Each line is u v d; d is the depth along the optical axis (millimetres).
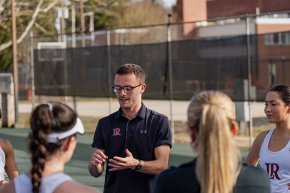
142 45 15641
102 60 16625
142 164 4578
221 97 2916
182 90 16484
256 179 2969
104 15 40156
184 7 31453
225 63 15648
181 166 2982
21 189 2904
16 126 19672
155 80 15422
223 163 2803
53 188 2820
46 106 2893
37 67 19203
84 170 11008
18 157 12688
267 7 18312
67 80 17891
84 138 15891
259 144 5043
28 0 29359
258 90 14719
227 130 2840
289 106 4871
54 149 2859
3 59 29859
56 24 29734
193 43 16375
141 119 4789
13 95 20000
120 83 4781
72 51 17625
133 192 4684
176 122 18812
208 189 2809
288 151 4832
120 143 4812
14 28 19703
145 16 46594
